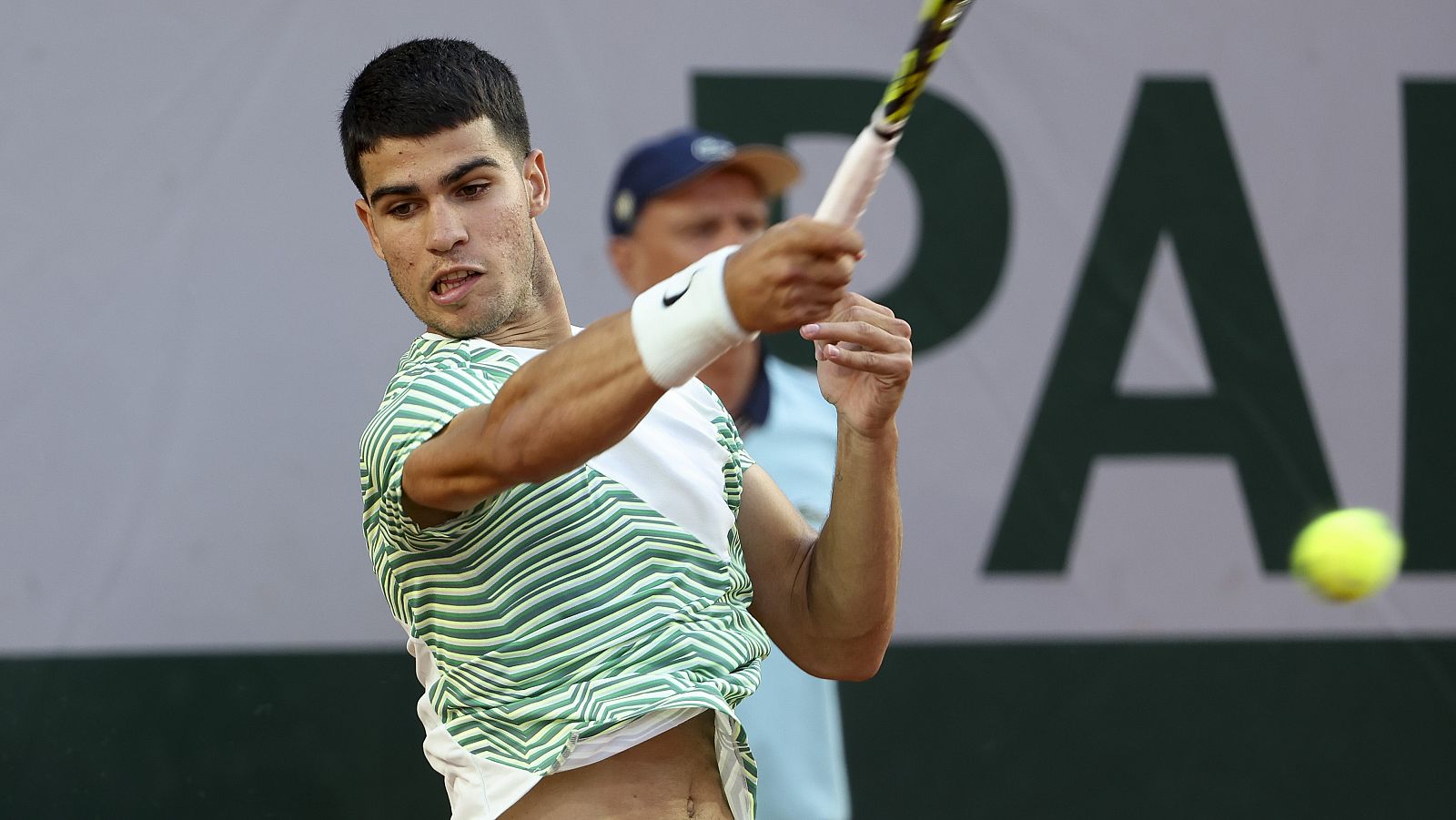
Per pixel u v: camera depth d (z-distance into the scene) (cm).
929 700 1655
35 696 1541
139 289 1565
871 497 796
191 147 1578
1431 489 1720
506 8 1630
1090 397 1691
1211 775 1678
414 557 735
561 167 1628
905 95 636
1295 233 1722
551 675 720
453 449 657
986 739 1656
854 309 759
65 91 1564
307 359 1583
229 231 1578
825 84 1673
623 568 727
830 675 862
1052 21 1705
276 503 1575
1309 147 1727
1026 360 1686
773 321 600
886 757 1645
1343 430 1714
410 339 1600
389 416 722
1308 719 1694
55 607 1546
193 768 1559
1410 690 1703
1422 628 1709
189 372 1568
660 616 728
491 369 755
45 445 1548
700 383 804
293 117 1593
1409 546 1714
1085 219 1700
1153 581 1686
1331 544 1539
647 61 1647
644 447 745
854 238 595
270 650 1573
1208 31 1722
